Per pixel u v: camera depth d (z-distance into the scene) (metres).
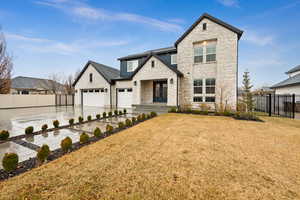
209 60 12.30
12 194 2.29
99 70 18.25
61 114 12.20
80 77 20.06
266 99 13.23
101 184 2.56
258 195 2.30
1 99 16.77
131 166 3.19
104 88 17.95
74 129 6.88
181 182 2.62
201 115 10.27
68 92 33.75
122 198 2.23
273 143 4.66
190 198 2.23
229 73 11.46
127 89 16.91
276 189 2.45
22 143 4.88
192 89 12.81
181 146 4.38
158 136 5.38
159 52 15.13
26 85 28.44
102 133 5.95
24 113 12.80
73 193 2.33
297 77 17.30
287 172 2.97
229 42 11.47
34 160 3.58
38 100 19.88
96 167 3.14
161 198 2.23
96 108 17.05
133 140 4.96
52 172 2.95
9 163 2.89
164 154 3.81
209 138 5.14
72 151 4.11
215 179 2.72
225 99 11.55
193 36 12.70
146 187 2.48
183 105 12.18
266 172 2.96
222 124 7.33
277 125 7.23
